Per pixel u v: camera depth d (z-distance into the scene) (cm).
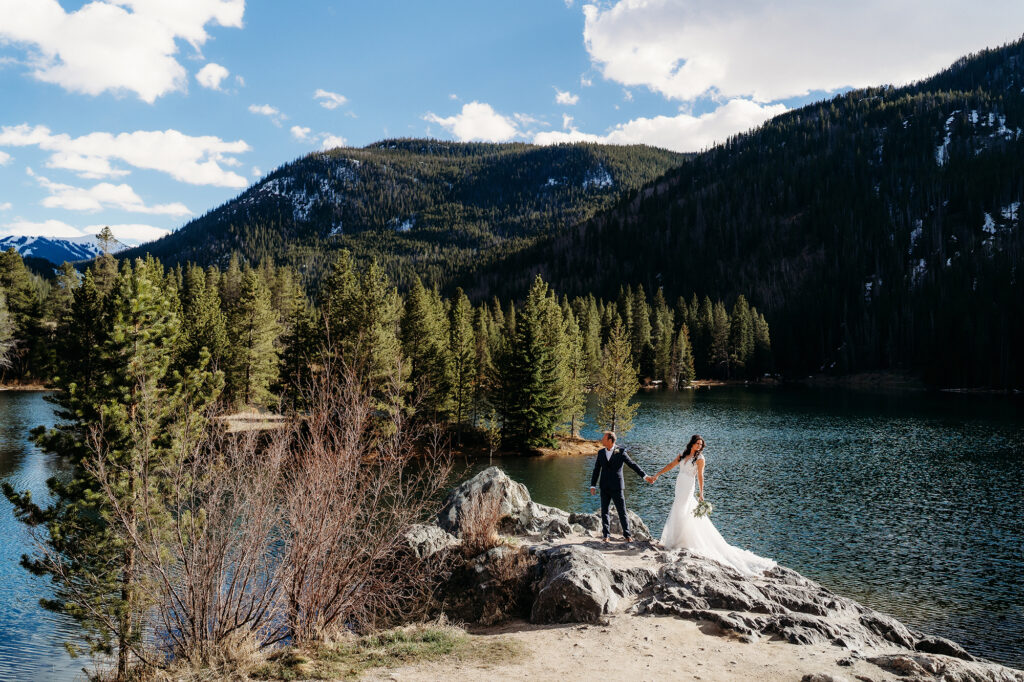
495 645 821
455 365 5872
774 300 17650
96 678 1091
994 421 7300
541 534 1364
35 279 11325
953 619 1905
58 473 3666
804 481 4175
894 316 14075
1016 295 12169
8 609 1878
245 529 869
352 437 988
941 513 3350
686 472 1210
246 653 788
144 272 1788
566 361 6606
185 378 1786
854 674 711
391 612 1071
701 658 761
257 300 5634
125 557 1265
